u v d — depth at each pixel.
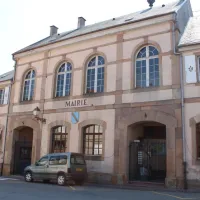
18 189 12.08
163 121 14.39
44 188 12.67
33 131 19.39
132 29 16.53
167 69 14.88
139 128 16.89
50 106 18.88
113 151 15.63
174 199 10.14
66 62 19.25
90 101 17.14
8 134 20.77
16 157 20.44
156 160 16.42
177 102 14.17
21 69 21.44
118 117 15.88
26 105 20.27
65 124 17.89
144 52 16.14
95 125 16.95
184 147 13.51
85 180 15.36
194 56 14.19
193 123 13.54
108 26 17.45
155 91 14.98
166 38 15.27
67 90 18.66
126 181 14.97
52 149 18.33
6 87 22.08
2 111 21.67
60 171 14.35
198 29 15.71
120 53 16.70
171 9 16.42
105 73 16.97
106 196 10.61
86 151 16.92
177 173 13.48
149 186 14.13
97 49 17.72
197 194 11.64
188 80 14.12
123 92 16.02
